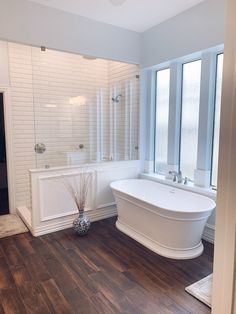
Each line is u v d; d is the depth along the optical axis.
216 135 3.12
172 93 3.54
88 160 3.75
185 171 3.59
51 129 3.52
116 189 3.26
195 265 2.45
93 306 1.89
